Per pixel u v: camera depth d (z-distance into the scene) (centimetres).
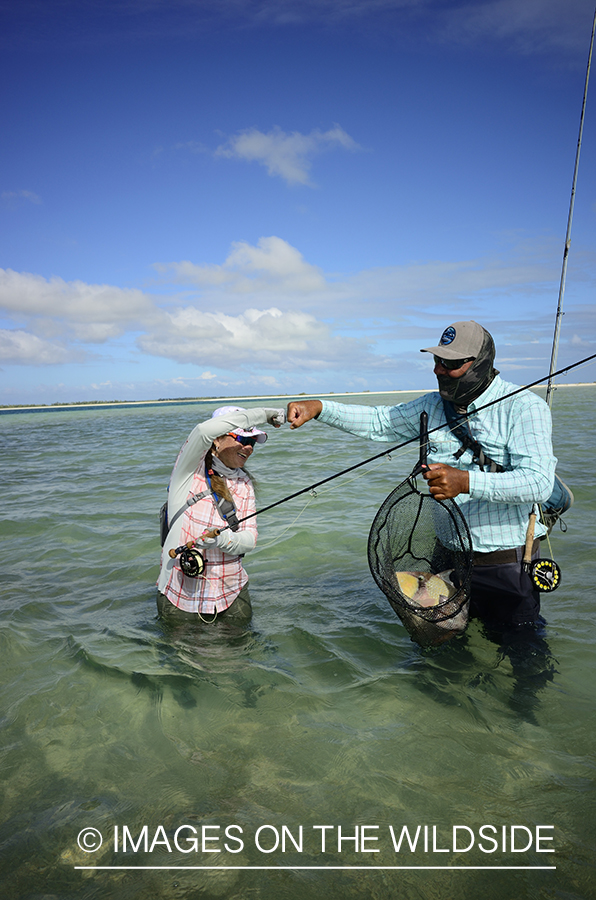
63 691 280
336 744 237
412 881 171
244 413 338
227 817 197
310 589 429
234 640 338
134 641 335
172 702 269
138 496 784
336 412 366
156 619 370
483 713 258
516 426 304
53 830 192
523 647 319
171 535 352
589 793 206
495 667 299
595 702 265
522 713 258
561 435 1372
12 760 229
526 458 297
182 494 350
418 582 324
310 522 618
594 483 735
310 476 920
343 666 304
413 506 328
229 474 355
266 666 304
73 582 451
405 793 207
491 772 218
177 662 309
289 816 198
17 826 193
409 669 299
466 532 307
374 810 199
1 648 329
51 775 220
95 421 3011
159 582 364
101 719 257
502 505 319
